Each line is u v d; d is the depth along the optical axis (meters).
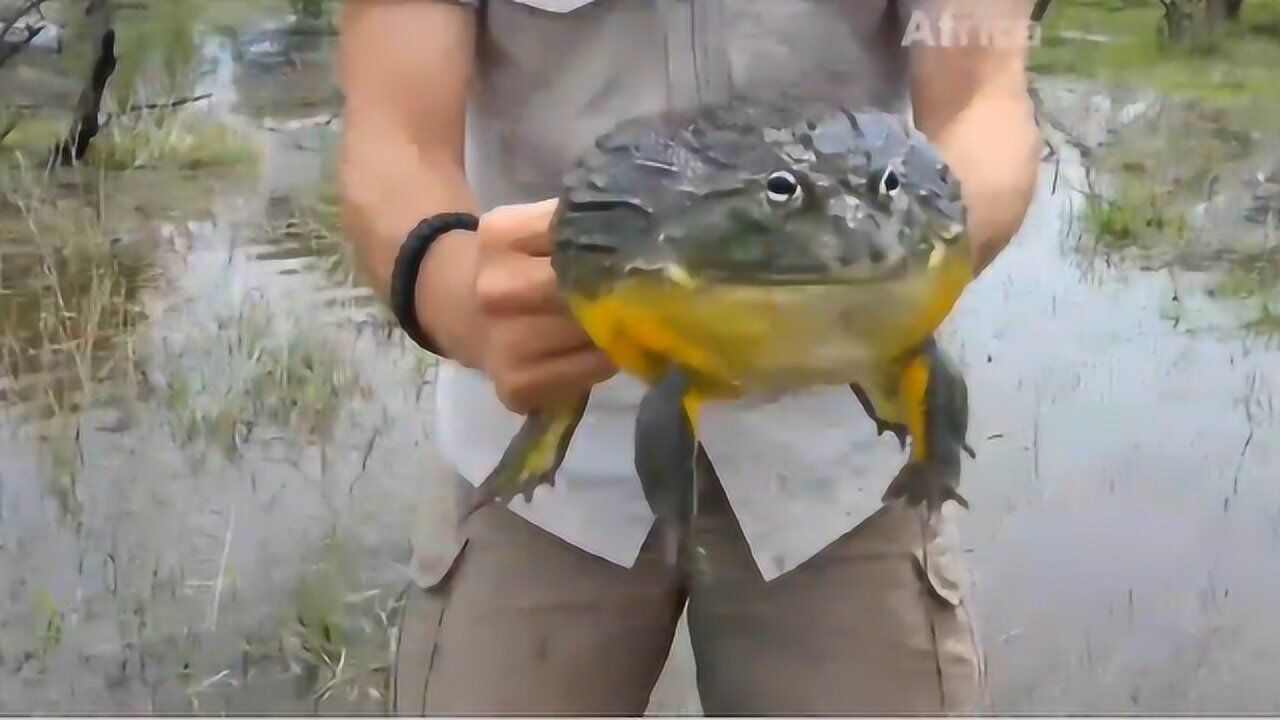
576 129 0.87
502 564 1.03
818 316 0.60
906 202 0.61
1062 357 1.79
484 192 0.95
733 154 0.62
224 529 1.87
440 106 0.89
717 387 0.65
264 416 2.12
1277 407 1.80
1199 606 1.47
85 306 2.39
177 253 2.55
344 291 2.36
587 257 0.65
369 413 2.04
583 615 1.01
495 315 0.74
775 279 0.59
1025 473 1.61
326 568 1.73
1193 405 1.79
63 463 2.04
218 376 2.20
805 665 1.02
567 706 1.04
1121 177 2.08
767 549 0.97
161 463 2.01
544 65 0.88
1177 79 2.06
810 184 0.59
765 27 0.85
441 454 1.08
